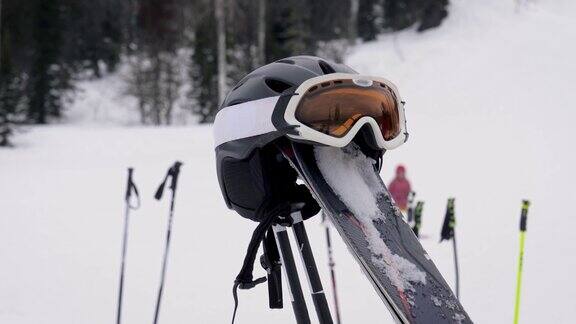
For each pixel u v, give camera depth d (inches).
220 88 1003.9
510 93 733.9
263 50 1219.2
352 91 52.2
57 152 710.5
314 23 1369.3
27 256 239.5
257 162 56.2
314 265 56.1
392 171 451.2
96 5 1496.1
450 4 1157.7
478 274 200.1
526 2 1117.7
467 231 265.7
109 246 258.4
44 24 1239.5
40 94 1229.1
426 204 339.3
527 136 545.3
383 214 53.5
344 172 53.9
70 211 342.0
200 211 335.6
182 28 1291.8
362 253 48.6
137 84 1224.8
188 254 243.4
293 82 53.2
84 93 1408.7
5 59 852.0
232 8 1052.5
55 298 187.3
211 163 550.3
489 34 1017.5
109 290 196.9
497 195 346.6
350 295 184.4
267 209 56.3
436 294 49.0
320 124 51.1
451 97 778.2
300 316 54.7
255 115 53.6
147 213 333.4
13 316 169.5
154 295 191.5
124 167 552.4
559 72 768.9
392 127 55.4
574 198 319.0
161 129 842.8
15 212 337.7
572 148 474.9
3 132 745.0
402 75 943.7
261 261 62.5
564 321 153.0
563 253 217.9
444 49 1001.5
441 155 500.7
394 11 1268.5
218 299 186.2
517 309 122.5
